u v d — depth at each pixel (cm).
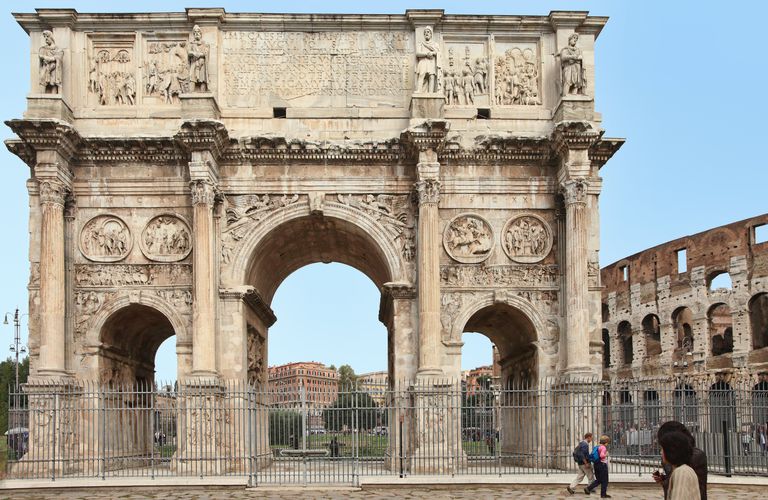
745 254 5984
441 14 3956
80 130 3884
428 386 3616
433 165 3762
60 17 3875
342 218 3881
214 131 3669
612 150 3922
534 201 3928
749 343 5906
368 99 3959
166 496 2884
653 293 6931
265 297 4578
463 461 3597
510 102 4003
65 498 2866
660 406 3475
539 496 2844
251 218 3869
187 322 3794
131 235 3853
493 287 3869
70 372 3738
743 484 3138
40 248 3706
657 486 3091
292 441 4497
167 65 3956
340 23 3984
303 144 3828
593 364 3838
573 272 3712
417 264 3838
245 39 3975
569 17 3969
